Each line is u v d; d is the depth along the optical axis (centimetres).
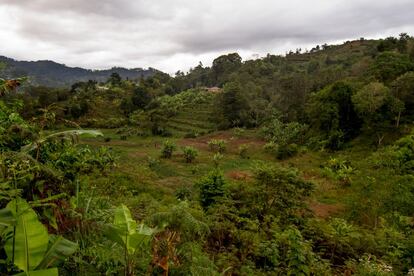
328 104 4225
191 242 538
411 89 3984
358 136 3944
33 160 366
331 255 1021
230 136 5738
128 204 810
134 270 405
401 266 934
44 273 280
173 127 6650
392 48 6650
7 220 278
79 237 393
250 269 715
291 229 829
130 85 9912
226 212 988
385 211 1570
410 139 2912
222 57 13550
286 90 6575
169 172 3284
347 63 9250
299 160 3725
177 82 11350
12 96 532
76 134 441
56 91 7656
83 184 529
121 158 3759
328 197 2200
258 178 1263
